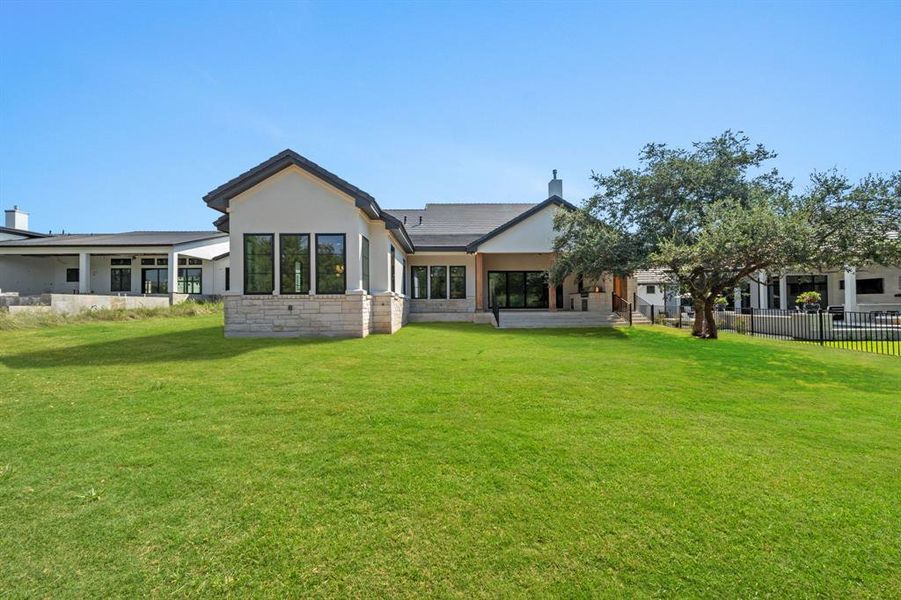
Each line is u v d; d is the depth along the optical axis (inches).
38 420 202.4
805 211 458.6
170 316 756.6
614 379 294.8
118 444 174.4
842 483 145.6
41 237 1238.3
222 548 110.8
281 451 168.4
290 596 94.9
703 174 586.9
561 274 690.2
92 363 333.4
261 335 506.9
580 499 134.0
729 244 457.1
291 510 127.7
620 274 615.8
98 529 118.3
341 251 516.1
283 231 512.4
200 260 1144.2
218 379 282.7
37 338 465.7
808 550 110.5
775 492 139.0
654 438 184.9
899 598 94.6
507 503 131.7
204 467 154.6
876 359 394.6
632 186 629.9
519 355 388.5
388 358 362.6
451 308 880.9
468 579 100.0
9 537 114.6
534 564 105.1
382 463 158.4
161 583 98.7
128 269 1141.7
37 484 142.3
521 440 180.4
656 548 111.0
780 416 219.8
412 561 106.1
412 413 213.9
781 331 623.8
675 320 828.0
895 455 169.6
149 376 290.5
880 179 449.4
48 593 95.2
